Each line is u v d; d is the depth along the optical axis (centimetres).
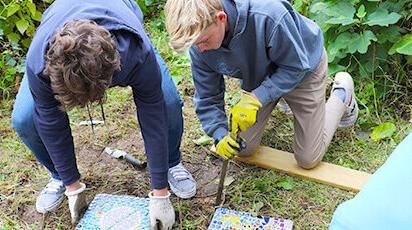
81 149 268
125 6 174
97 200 230
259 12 185
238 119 201
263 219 216
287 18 187
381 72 281
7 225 228
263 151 252
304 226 217
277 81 200
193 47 202
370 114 273
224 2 182
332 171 238
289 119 275
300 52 193
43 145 212
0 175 255
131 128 281
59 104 173
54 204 232
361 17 263
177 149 231
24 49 329
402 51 257
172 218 209
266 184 236
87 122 286
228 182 239
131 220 219
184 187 232
